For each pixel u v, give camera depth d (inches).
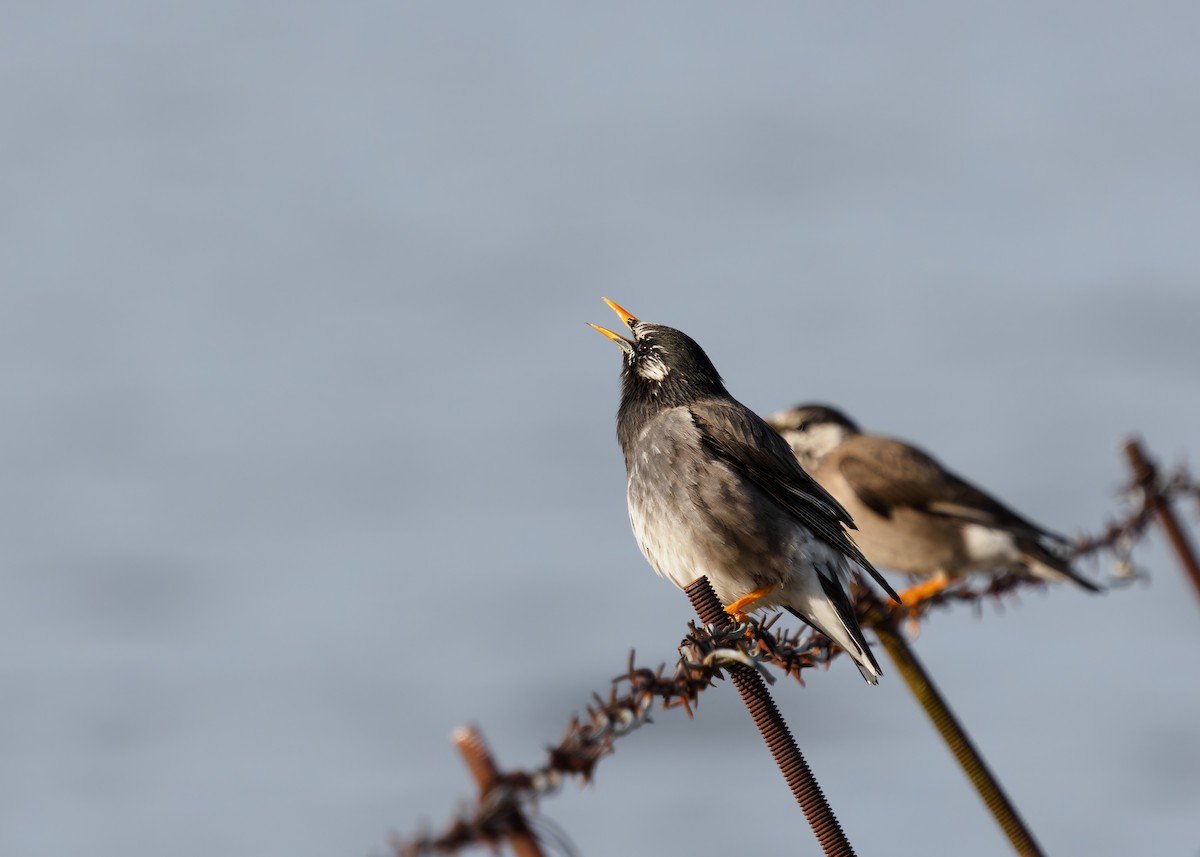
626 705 230.4
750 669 276.8
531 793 191.2
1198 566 490.6
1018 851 343.3
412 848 186.9
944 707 367.2
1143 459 491.2
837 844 270.4
